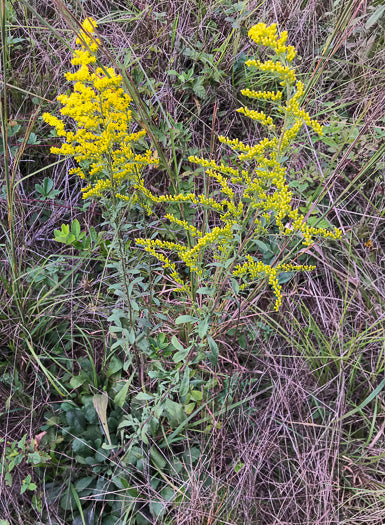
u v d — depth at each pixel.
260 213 1.77
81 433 2.22
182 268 2.69
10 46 3.05
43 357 2.33
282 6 3.26
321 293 2.62
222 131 3.00
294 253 2.54
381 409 2.35
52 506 2.08
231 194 1.72
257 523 2.10
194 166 2.84
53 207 2.76
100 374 2.38
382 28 2.90
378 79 2.96
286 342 2.51
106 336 2.44
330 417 2.35
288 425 2.33
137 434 2.05
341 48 3.12
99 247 2.59
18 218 2.67
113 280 2.61
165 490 2.11
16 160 2.26
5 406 2.22
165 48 3.07
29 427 2.23
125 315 2.00
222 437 2.19
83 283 2.44
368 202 2.78
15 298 2.27
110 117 1.60
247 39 3.07
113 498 2.11
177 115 2.95
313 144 2.90
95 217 2.77
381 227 2.78
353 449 2.30
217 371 2.38
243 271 1.80
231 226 1.74
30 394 2.31
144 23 3.11
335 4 2.98
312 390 2.41
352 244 2.68
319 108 3.02
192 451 2.20
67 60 3.00
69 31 2.96
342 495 2.18
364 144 2.69
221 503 2.02
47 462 2.12
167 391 2.02
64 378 2.34
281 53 1.43
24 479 2.06
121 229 1.84
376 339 2.37
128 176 1.78
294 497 2.16
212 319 2.28
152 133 2.27
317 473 2.20
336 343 2.48
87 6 3.21
